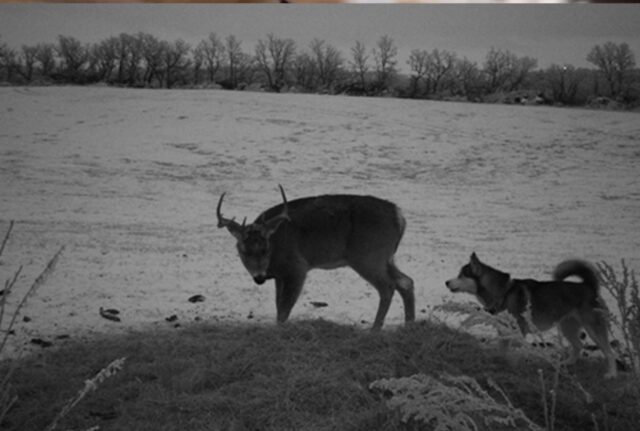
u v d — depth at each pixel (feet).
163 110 118.52
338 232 28.12
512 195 76.64
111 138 97.96
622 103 131.95
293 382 19.15
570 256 48.62
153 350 22.68
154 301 33.12
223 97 132.67
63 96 125.29
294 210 28.27
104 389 19.60
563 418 18.24
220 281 38.47
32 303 31.32
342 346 22.22
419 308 33.14
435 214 65.82
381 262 28.27
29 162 81.61
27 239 48.14
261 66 147.64
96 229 53.62
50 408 18.19
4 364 21.17
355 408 18.02
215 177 80.79
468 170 89.71
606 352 21.56
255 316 30.68
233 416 17.75
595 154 99.45
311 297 34.96
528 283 23.39
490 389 19.45
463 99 142.41
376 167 89.81
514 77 140.97
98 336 25.98
